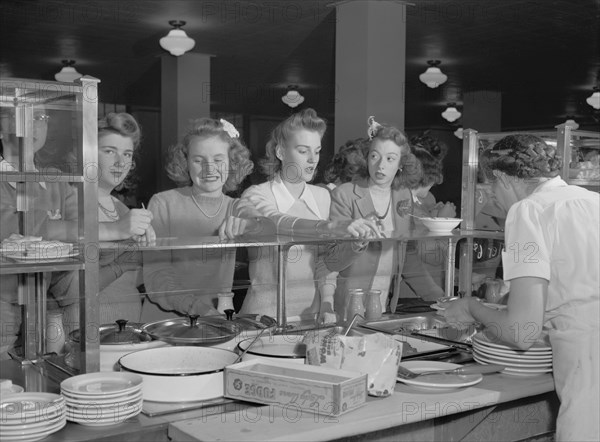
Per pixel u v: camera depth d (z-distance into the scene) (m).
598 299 1.74
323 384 1.50
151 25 7.00
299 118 2.54
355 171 3.11
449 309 1.94
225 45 7.99
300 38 7.36
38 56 8.75
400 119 5.75
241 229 2.13
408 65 9.08
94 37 7.62
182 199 2.61
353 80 5.65
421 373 1.79
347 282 2.59
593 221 1.75
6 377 1.73
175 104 8.61
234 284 2.42
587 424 1.72
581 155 2.87
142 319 2.23
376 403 1.62
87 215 1.57
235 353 1.74
